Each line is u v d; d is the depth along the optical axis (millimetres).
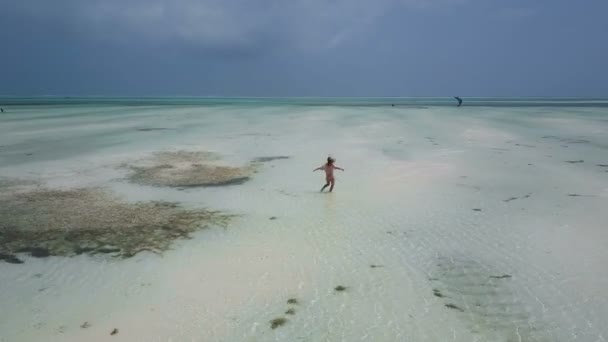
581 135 30062
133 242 11500
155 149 24531
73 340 7492
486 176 17984
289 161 21250
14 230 12188
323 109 62156
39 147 25172
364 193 15734
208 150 24250
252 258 10562
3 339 7504
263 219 13188
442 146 25359
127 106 71750
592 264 10062
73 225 12617
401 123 38719
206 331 7742
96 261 10422
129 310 8383
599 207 13922
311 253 10828
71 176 18234
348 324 7941
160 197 15391
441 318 8094
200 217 13359
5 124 37469
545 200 14719
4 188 16281
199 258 10570
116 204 14531
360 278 9586
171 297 8836
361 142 26844
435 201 14750
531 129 33781
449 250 10945
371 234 11984
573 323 7898
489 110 60031
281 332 7723
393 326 7875
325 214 13570
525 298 8719
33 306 8531
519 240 11477
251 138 28734
